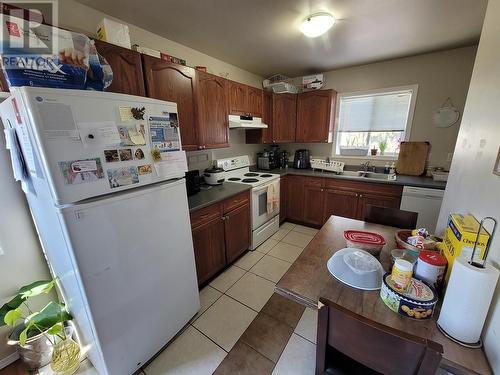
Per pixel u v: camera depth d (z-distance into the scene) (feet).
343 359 2.96
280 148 13.04
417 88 8.96
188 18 5.75
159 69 5.51
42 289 4.28
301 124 11.11
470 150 3.91
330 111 10.34
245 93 8.86
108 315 3.68
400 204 8.41
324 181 10.07
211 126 7.33
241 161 10.52
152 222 4.18
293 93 10.87
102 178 3.38
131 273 3.93
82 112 3.09
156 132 4.09
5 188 4.27
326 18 5.56
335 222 5.58
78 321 4.08
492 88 3.28
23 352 4.29
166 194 4.39
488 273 2.13
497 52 3.23
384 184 8.61
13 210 4.40
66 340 4.47
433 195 7.70
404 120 9.62
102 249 3.47
